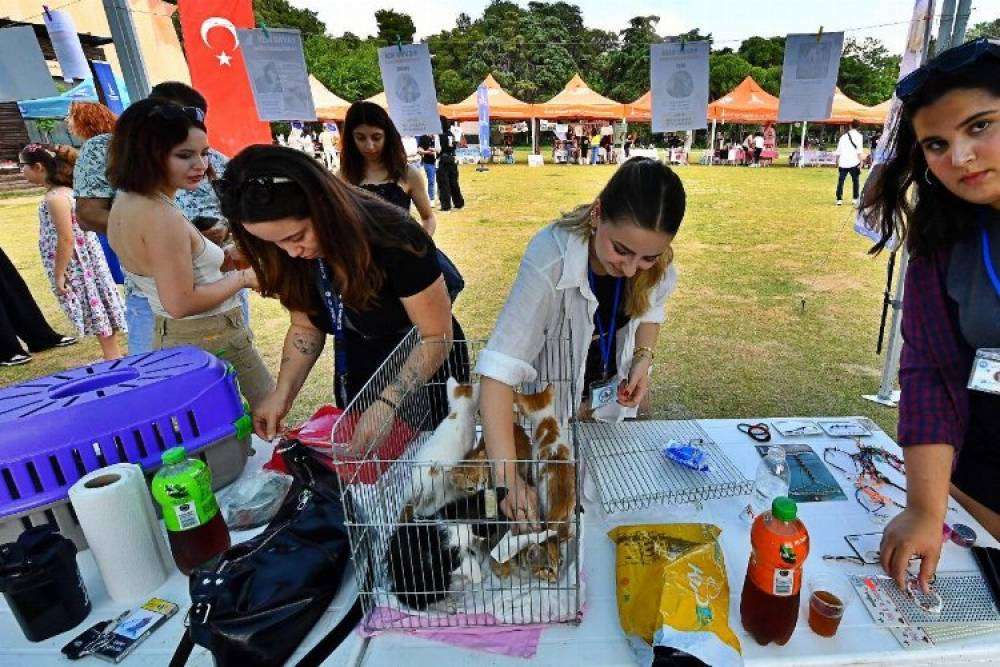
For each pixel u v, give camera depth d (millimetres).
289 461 1261
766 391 3697
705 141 36188
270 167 1233
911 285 1257
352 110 3000
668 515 1250
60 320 5566
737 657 834
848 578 1073
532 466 1092
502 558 975
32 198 14461
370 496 1014
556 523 980
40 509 1143
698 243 8000
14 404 1199
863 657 913
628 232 1137
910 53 2574
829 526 1213
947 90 951
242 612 899
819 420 1640
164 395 1289
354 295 1443
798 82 2396
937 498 1112
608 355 1607
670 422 1615
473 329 4898
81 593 1053
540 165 22969
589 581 1090
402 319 1617
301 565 979
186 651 938
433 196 12391
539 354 1449
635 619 970
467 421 1132
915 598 1020
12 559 968
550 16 47156
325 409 1499
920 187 1185
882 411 3402
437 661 945
